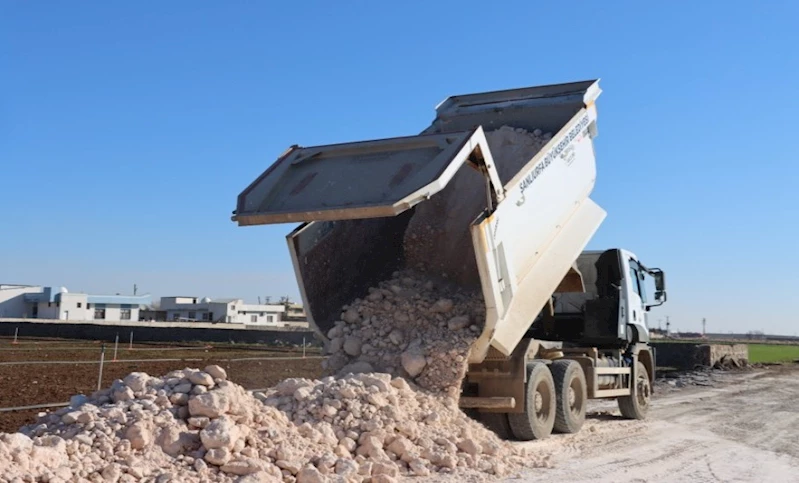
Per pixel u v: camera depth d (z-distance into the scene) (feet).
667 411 51.78
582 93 39.93
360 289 35.91
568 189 37.93
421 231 37.19
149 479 19.66
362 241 36.40
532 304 34.63
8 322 139.44
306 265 33.22
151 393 23.56
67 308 238.07
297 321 262.26
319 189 30.32
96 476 18.95
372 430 25.52
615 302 43.04
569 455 31.30
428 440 26.66
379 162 30.37
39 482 17.89
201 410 22.71
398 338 32.30
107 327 124.57
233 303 251.39
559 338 44.80
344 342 33.04
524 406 33.14
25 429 23.00
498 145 39.14
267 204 30.68
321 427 24.94
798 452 34.27
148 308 261.65
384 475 22.98
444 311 32.71
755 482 26.96
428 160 29.27
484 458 27.40
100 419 21.80
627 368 44.83
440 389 30.53
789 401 59.57
